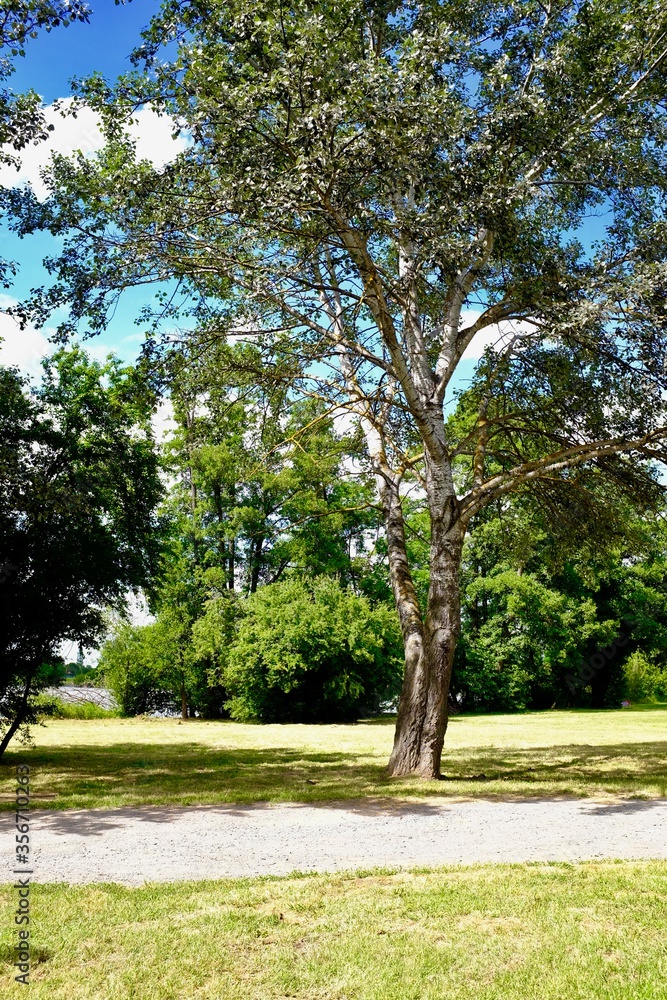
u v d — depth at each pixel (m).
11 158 9.42
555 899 5.52
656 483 12.77
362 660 31.86
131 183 9.77
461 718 33.81
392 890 5.79
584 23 9.91
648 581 44.00
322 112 7.89
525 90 9.90
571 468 13.23
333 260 10.32
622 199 11.30
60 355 15.94
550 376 13.28
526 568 40.44
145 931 5.03
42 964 4.58
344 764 14.38
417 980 4.36
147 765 14.52
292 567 40.22
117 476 15.38
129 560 15.42
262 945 4.83
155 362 11.34
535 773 12.29
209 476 33.72
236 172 8.72
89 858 6.89
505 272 11.88
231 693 35.69
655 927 5.01
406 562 12.90
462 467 28.45
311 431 13.98
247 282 10.29
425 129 8.36
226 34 8.78
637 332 9.95
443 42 8.42
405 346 11.78
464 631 41.50
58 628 13.85
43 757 16.05
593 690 43.34
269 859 6.84
